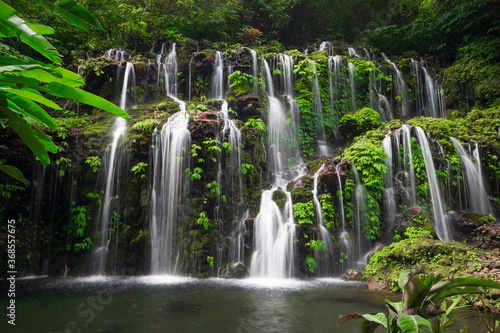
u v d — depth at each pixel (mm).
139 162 9148
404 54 17391
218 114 10289
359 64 14961
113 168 9156
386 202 9984
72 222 8758
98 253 8578
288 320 4766
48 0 1698
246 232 8680
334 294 6332
